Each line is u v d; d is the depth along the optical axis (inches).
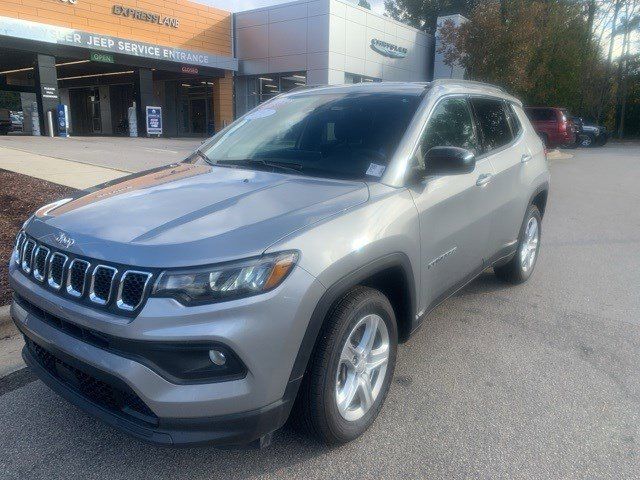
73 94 1486.2
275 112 153.3
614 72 1679.4
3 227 235.8
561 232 309.7
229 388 83.0
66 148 629.0
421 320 126.3
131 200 106.2
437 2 1918.1
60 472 98.0
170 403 81.4
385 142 124.7
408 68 1311.5
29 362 106.7
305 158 129.0
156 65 1047.6
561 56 1143.0
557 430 113.1
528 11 918.4
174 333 79.9
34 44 868.0
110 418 88.9
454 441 109.0
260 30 1143.0
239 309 81.7
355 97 143.2
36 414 116.0
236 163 134.3
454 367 140.9
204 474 98.0
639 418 118.0
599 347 153.8
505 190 164.9
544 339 158.9
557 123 868.0
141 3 993.5
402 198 114.3
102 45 938.7
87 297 87.6
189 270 81.7
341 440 103.3
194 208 98.9
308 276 87.9
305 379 94.7
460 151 114.3
